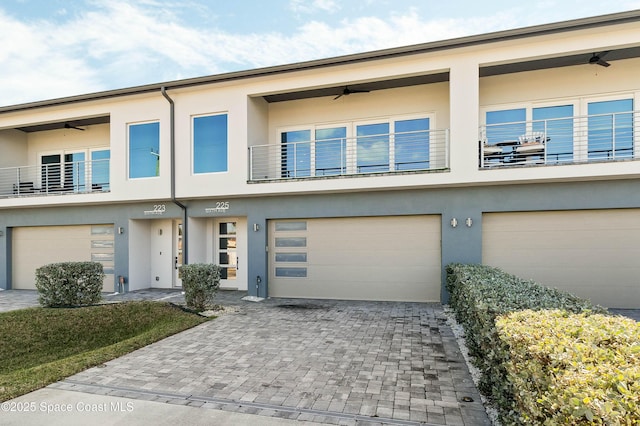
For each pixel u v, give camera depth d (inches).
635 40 271.4
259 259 378.0
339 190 343.6
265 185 361.4
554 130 335.3
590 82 329.7
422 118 371.6
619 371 68.8
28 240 471.8
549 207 306.3
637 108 319.0
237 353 199.5
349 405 138.1
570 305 137.3
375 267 353.4
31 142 504.4
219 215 392.2
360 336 229.8
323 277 366.6
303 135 405.1
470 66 309.4
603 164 281.3
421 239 342.6
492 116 352.5
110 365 182.4
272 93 366.6
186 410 134.9
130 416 130.4
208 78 366.0
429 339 221.9
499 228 322.0
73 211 443.8
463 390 150.3
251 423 125.3
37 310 292.7
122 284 421.7
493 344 121.0
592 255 303.7
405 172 323.9
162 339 226.2
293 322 267.9
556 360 77.5
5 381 159.5
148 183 396.8
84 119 444.1
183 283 316.2
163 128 392.2
